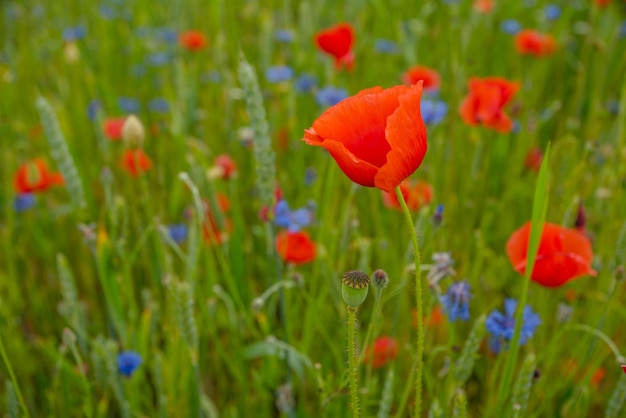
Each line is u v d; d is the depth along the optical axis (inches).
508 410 38.0
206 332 44.8
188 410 42.8
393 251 44.8
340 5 74.6
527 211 49.9
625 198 46.0
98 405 42.9
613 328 43.5
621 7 67.3
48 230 54.4
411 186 45.1
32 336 47.7
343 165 31.7
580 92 56.2
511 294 47.1
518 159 51.4
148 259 47.0
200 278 48.0
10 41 82.9
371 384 40.8
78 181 43.8
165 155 54.4
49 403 42.4
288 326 42.2
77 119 60.5
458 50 57.9
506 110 55.0
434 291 37.7
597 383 42.6
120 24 87.2
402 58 66.5
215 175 48.6
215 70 63.7
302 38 63.3
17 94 67.7
